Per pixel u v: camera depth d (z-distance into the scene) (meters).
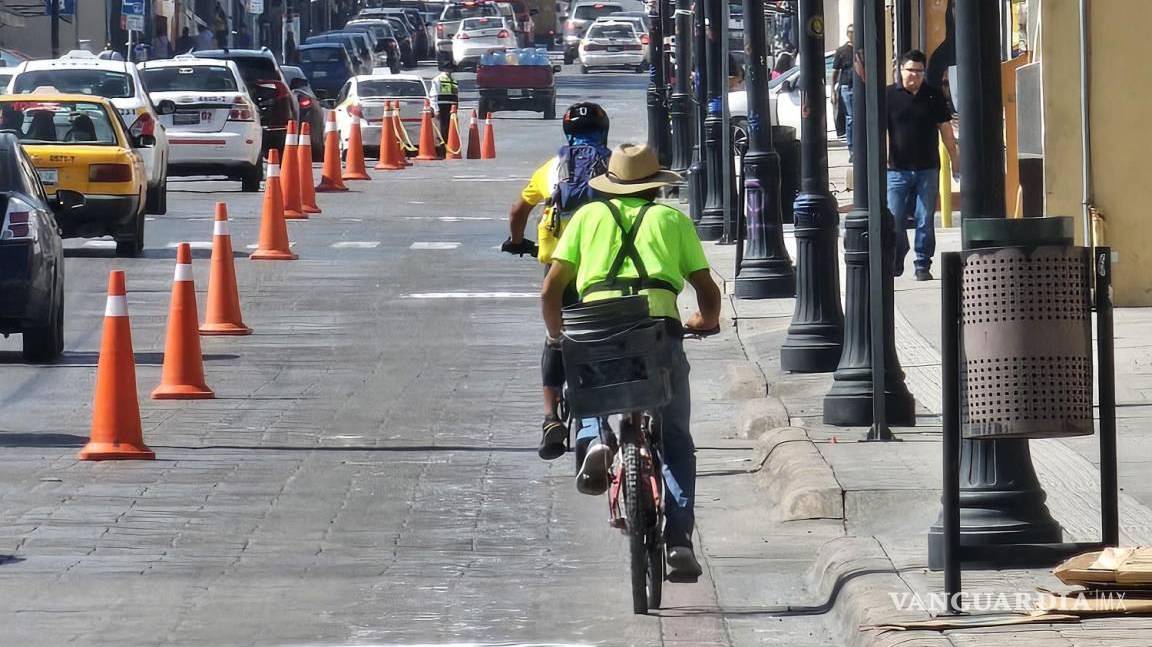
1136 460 33.38
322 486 34.72
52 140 69.00
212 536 30.78
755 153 56.88
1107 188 51.31
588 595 27.12
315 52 184.62
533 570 28.69
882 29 35.91
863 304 37.62
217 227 53.81
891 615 23.45
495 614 26.05
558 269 25.95
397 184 106.38
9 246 47.00
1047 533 25.88
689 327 26.39
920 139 57.16
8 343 53.22
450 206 92.31
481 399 43.81
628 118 160.75
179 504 33.12
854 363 37.59
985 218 24.38
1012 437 23.73
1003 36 80.00
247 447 38.28
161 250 73.19
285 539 30.62
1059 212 51.91
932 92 57.47
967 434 23.73
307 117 123.81
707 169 74.38
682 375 25.62
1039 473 32.38
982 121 25.92
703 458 36.97
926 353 45.97
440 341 52.34
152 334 53.31
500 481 35.22
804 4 44.19
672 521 25.48
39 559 29.16
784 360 44.72
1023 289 23.42
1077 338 23.62
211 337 53.03
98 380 37.22
